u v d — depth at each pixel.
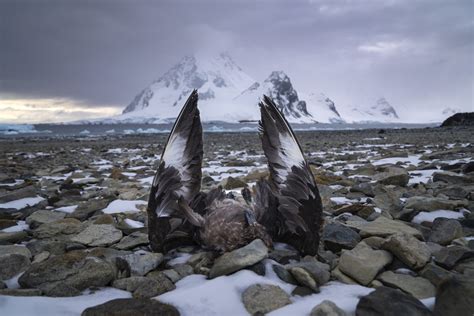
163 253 0.84
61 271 0.71
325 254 0.85
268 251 0.80
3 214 1.23
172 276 0.76
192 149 0.88
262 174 1.80
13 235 1.00
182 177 0.86
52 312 0.60
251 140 5.93
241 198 0.96
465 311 0.55
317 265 0.74
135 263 0.78
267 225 0.88
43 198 1.54
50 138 8.54
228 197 0.95
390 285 0.69
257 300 0.63
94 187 1.82
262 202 0.90
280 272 0.73
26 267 0.79
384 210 1.15
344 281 0.72
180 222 0.87
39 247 0.92
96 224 1.05
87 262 0.72
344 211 1.15
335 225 0.94
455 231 0.91
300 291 0.68
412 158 2.55
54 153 4.19
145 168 2.57
